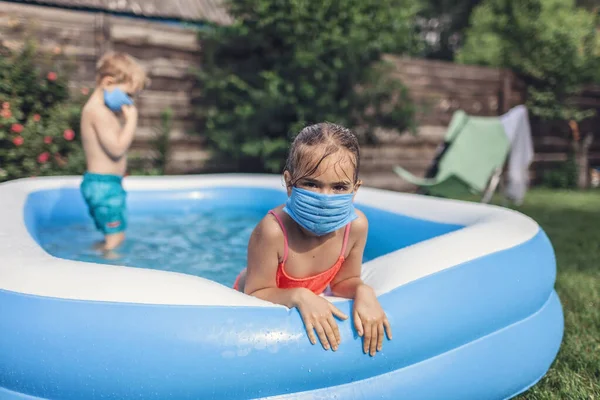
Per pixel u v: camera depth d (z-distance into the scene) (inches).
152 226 159.5
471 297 74.2
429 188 239.5
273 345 60.3
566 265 161.0
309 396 62.1
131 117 140.7
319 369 61.9
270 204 178.5
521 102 372.8
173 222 164.4
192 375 58.4
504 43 393.7
